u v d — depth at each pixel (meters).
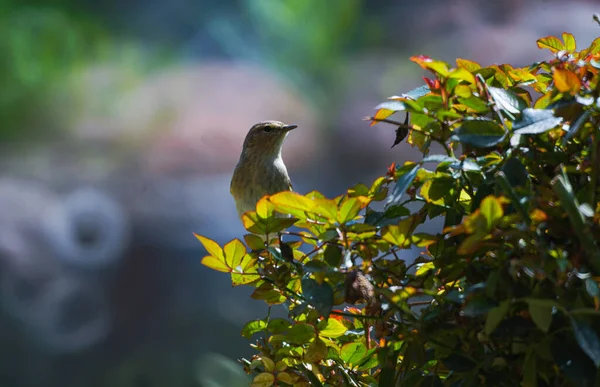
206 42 25.44
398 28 24.41
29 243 14.20
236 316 13.80
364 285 2.57
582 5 23.06
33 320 13.80
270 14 25.06
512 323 2.42
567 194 2.27
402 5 25.64
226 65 23.75
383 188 2.90
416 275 2.82
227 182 16.77
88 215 14.92
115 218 14.87
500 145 2.66
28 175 16.55
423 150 2.82
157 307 14.13
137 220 15.01
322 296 2.58
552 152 2.60
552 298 2.40
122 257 14.47
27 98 20.84
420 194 2.88
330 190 17.80
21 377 13.58
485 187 2.63
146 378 13.41
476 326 2.52
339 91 21.45
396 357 2.73
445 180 2.72
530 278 2.45
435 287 2.71
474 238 2.39
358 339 3.01
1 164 17.30
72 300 14.06
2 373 13.55
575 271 2.32
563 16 22.28
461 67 2.64
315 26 24.62
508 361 2.53
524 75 2.88
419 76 22.09
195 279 14.45
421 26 24.05
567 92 2.50
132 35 25.36
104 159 17.70
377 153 18.62
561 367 2.35
